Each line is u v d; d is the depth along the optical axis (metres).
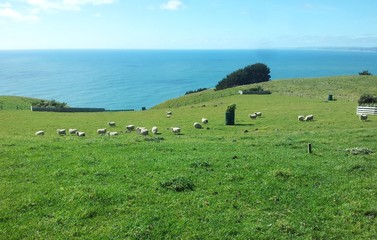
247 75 155.75
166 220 15.93
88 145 28.91
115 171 21.64
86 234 14.84
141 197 18.03
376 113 58.56
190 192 18.83
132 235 14.73
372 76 134.38
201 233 15.01
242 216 16.48
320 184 20.19
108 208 16.84
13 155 24.88
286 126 50.78
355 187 19.72
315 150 28.66
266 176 21.11
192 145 30.03
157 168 22.31
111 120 66.25
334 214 16.88
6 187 18.88
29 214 16.27
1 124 61.16
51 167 22.23
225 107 79.06
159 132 47.78
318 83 121.06
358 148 28.53
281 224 15.74
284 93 101.12
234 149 28.72
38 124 61.25
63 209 16.73
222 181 20.33
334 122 52.50
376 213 16.91
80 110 87.69
